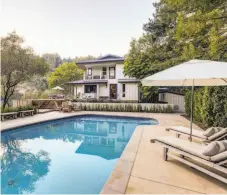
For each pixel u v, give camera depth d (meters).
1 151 7.24
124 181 3.41
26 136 9.91
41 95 25.48
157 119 12.23
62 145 8.17
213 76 3.83
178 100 17.70
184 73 4.36
